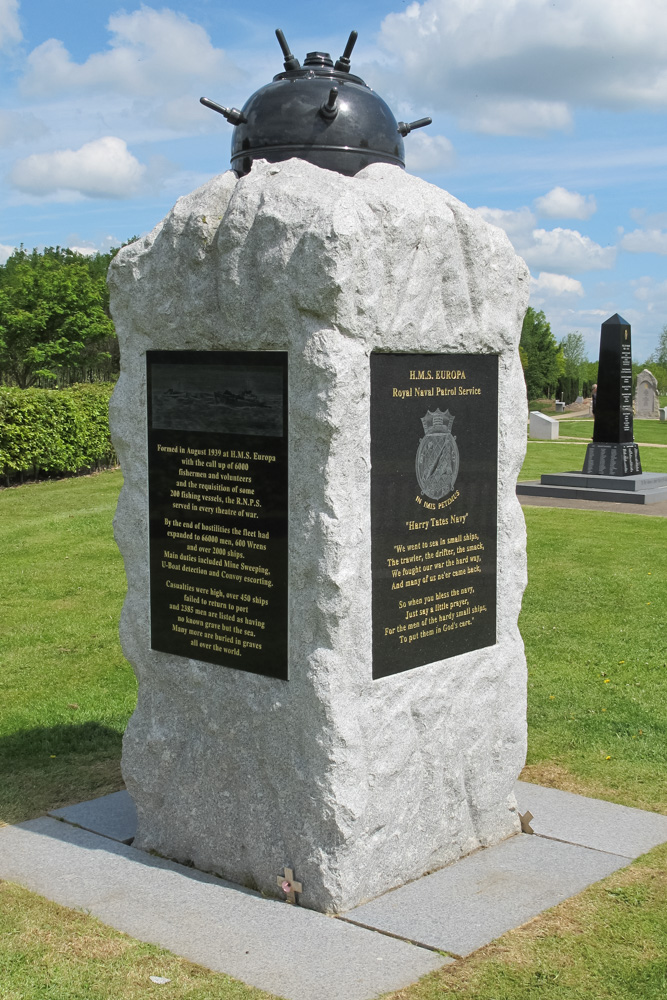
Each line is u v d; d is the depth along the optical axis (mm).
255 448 4500
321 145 4773
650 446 31875
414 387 4574
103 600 10617
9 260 70562
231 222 4473
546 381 67500
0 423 18562
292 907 4398
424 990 3729
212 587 4758
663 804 5668
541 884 4617
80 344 54719
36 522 14867
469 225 4762
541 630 9469
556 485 19250
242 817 4672
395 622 4559
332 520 4234
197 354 4723
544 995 3721
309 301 4199
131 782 5117
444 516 4793
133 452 5086
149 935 4148
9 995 3725
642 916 4297
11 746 6609
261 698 4562
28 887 4598
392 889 4574
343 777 4309
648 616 9891
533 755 6445
